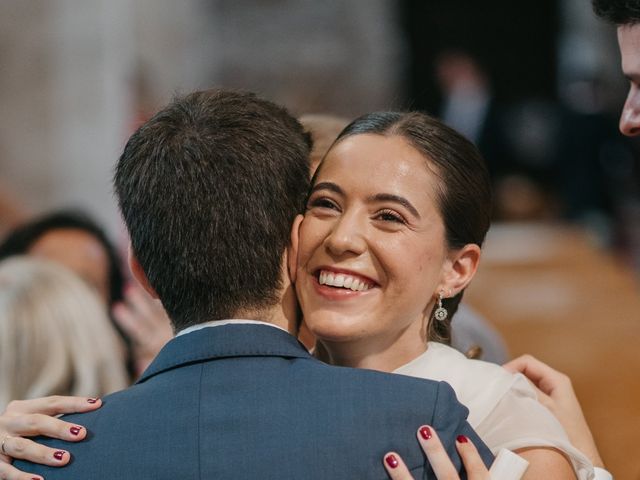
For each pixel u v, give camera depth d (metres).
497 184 13.62
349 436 1.86
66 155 8.81
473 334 3.34
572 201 12.55
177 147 1.98
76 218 4.23
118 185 2.05
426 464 1.87
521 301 8.22
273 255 1.99
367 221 2.07
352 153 2.10
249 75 14.68
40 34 8.88
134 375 3.66
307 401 1.89
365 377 1.92
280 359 1.95
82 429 1.93
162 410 1.91
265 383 1.91
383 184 2.06
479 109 13.88
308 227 2.06
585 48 15.49
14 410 2.00
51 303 3.25
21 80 8.88
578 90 13.08
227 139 1.98
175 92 2.18
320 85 14.69
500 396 2.14
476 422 2.10
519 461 1.92
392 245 2.06
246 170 1.98
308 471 1.83
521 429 2.07
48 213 4.32
